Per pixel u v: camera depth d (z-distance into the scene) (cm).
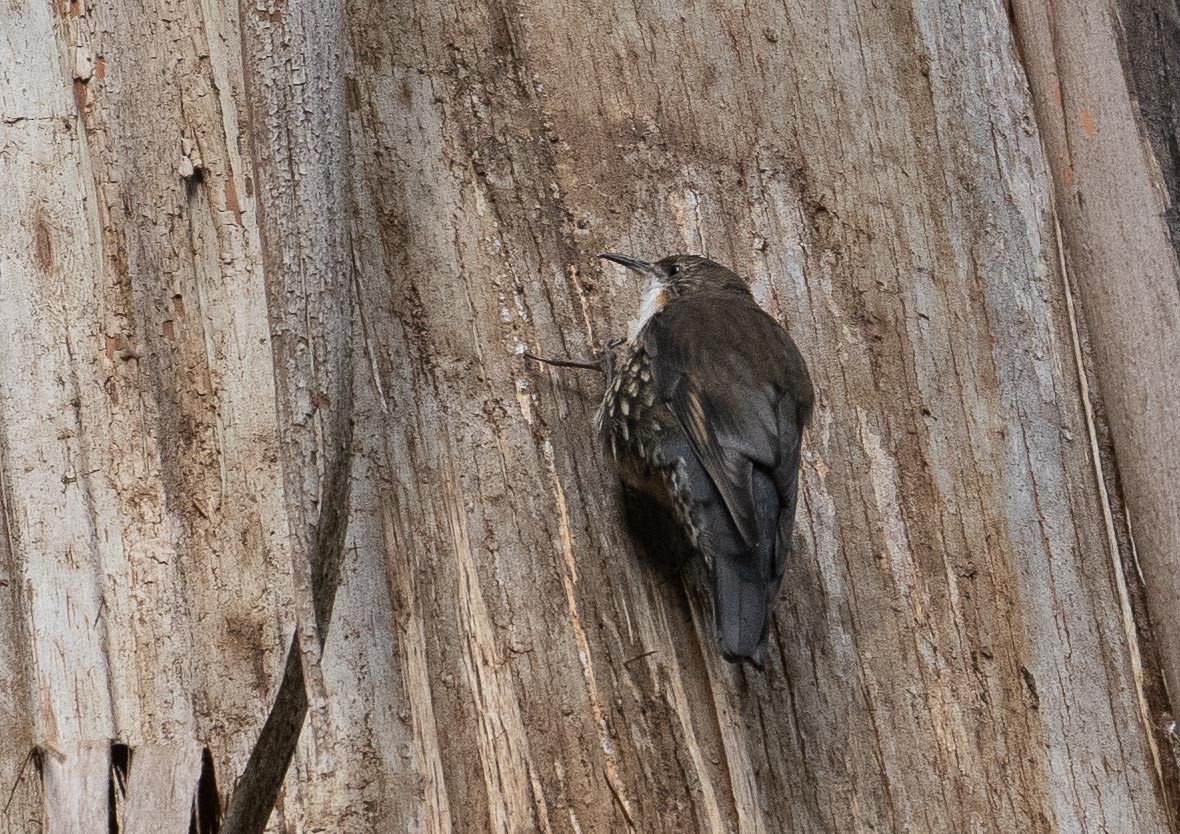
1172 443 1091
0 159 884
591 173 1006
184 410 857
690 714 880
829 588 947
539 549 897
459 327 933
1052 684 988
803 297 1023
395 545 860
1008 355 1071
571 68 1025
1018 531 1020
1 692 803
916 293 1052
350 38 969
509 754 843
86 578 824
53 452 842
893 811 904
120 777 794
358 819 792
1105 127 1174
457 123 984
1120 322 1129
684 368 927
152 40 909
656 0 1058
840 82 1089
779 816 877
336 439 757
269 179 781
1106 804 973
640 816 849
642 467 932
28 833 785
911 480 999
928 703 941
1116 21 1205
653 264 997
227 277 878
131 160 889
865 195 1065
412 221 945
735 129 1048
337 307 774
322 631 727
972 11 1169
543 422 934
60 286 869
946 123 1119
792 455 918
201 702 809
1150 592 1073
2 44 902
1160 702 1045
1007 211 1120
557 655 873
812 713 909
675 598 909
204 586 828
